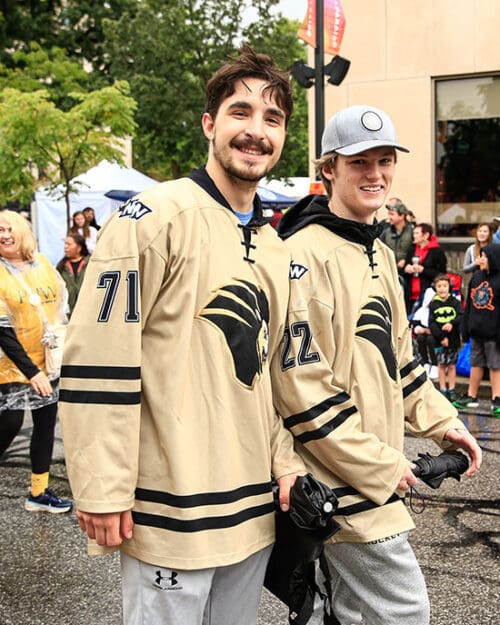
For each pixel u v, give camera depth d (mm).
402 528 2357
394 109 11570
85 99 13414
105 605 3574
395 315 2609
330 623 2602
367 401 2395
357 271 2461
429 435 2676
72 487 1979
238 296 2111
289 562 2236
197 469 2012
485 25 10977
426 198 11531
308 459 2381
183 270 2041
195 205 2100
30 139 12492
